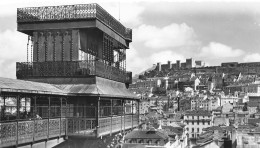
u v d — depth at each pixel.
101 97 31.28
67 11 32.19
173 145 80.75
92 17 31.53
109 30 35.50
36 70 31.91
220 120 161.00
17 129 22.53
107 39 35.69
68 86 30.81
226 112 186.12
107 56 35.56
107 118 31.75
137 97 42.03
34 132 24.47
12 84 23.39
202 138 107.94
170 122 142.88
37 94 25.44
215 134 98.75
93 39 35.97
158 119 146.00
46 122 26.17
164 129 100.81
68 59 32.19
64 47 32.34
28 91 23.61
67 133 29.03
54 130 27.23
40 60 32.94
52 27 32.41
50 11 32.53
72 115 31.50
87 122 30.33
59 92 27.47
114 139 38.22
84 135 28.94
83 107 31.47
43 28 32.59
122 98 36.34
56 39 32.62
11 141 21.95
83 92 29.58
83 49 33.16
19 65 32.38
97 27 31.80
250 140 68.44
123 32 40.50
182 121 161.62
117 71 37.31
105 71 33.12
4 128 21.36
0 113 28.00
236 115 170.62
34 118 25.14
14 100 33.91
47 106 29.16
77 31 32.09
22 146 23.59
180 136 103.50
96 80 30.80
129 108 49.97
